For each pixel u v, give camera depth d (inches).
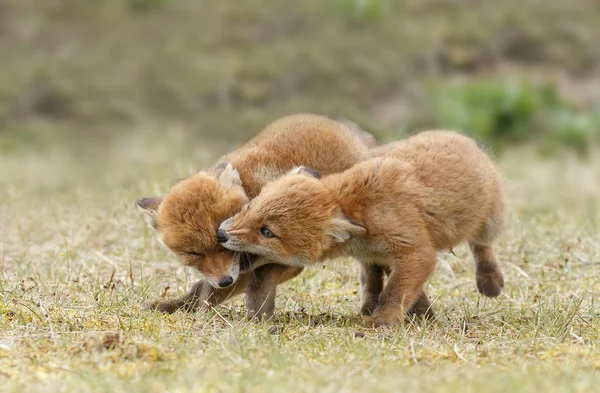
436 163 438.3
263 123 1161.4
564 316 437.4
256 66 1251.8
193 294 455.2
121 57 1285.7
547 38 1315.2
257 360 351.3
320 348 378.3
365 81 1236.5
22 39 1315.2
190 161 882.1
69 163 991.6
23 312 413.7
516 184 845.8
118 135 1135.6
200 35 1321.4
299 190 417.1
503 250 563.8
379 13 1318.9
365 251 432.8
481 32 1310.3
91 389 307.1
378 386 310.8
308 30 1321.4
